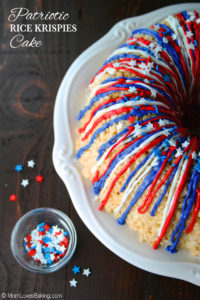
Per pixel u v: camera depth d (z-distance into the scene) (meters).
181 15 0.57
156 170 0.48
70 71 0.58
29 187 0.57
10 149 0.59
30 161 0.59
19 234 0.55
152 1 0.67
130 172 0.49
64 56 0.64
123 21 0.61
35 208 0.56
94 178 0.52
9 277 0.54
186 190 0.48
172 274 0.49
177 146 0.49
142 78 0.52
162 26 0.56
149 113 0.50
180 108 0.56
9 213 0.56
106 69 0.54
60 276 0.54
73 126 0.56
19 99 0.62
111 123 0.50
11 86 0.63
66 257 0.53
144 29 0.56
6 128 0.60
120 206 0.51
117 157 0.49
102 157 0.51
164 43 0.54
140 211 0.49
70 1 0.67
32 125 0.61
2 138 0.60
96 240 0.55
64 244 0.54
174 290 0.53
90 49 0.59
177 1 0.66
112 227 0.51
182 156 0.49
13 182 0.58
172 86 0.54
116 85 0.51
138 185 0.49
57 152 0.54
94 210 0.52
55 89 0.62
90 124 0.52
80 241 0.55
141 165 0.49
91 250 0.54
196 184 0.48
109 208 0.52
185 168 0.48
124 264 0.54
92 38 0.65
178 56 0.54
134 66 0.52
